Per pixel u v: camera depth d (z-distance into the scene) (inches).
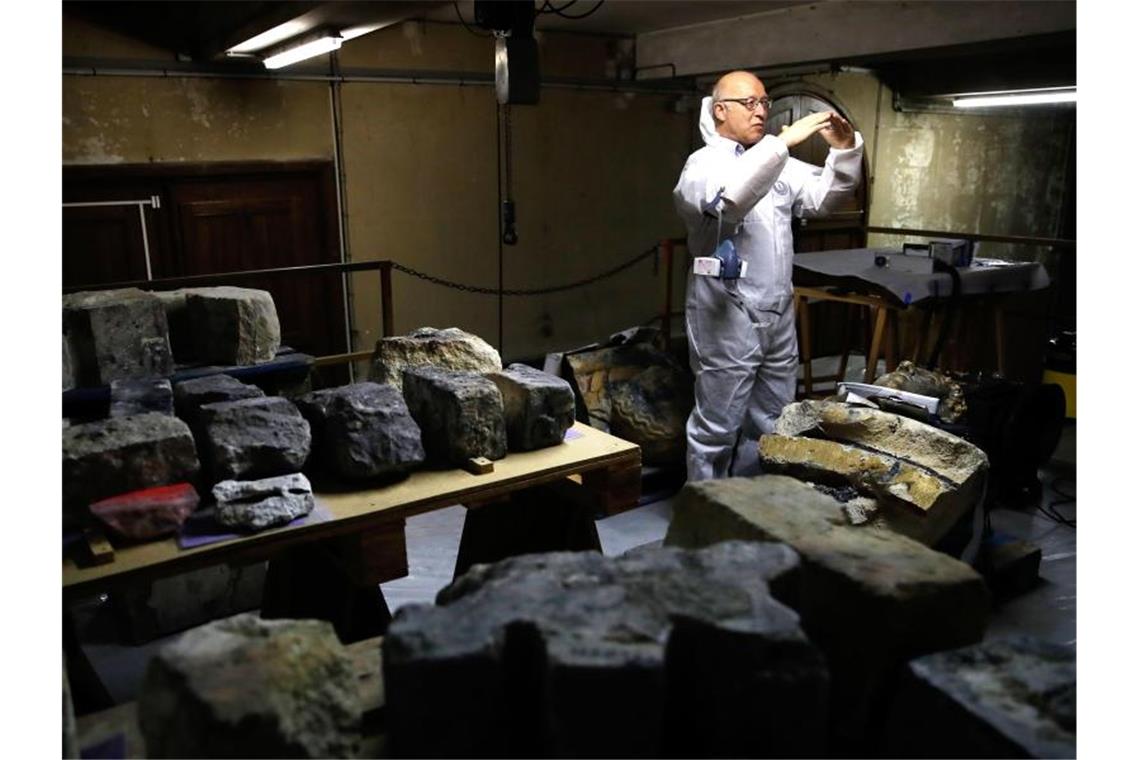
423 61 210.4
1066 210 271.9
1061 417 124.4
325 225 204.4
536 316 244.2
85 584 64.7
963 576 49.6
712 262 125.1
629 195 251.6
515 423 91.3
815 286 154.1
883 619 47.9
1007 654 46.9
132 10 172.9
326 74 196.1
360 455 80.5
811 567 52.1
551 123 232.2
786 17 197.6
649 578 48.2
